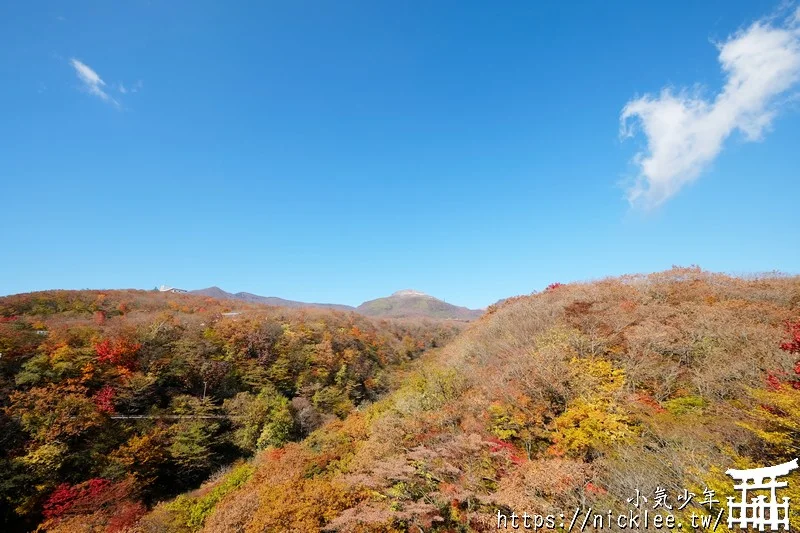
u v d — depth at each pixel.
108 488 23.75
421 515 10.41
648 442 9.47
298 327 62.31
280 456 22.56
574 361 13.21
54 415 25.80
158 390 37.41
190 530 18.70
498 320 23.73
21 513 21.81
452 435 12.80
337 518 11.30
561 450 10.61
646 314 15.31
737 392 10.00
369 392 53.53
